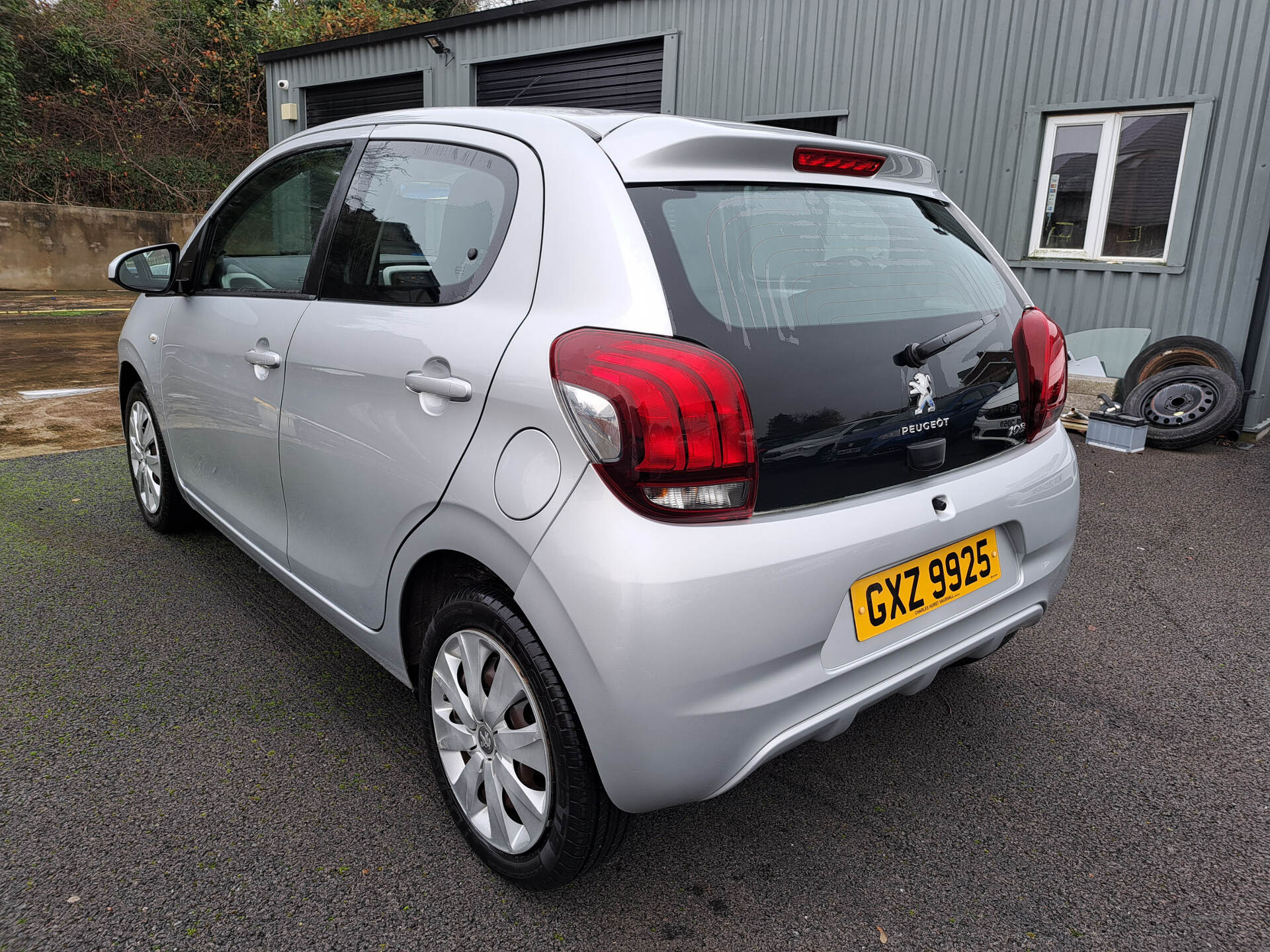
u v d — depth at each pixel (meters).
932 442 1.83
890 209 2.05
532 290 1.71
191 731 2.39
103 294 14.12
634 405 1.44
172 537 3.79
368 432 1.99
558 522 1.52
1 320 10.66
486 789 1.84
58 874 1.85
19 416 5.93
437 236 1.99
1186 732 2.55
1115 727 2.57
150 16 18.75
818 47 7.56
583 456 1.50
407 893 1.84
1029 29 6.55
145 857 1.91
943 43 6.94
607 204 1.64
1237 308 6.07
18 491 4.36
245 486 2.69
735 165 1.81
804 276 1.75
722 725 1.53
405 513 1.89
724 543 1.50
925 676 1.89
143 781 2.17
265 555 2.63
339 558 2.20
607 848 1.71
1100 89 6.35
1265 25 5.69
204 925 1.73
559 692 1.60
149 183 16.52
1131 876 1.97
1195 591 3.56
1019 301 2.25
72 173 15.73
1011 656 3.01
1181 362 6.06
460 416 1.74
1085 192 6.64
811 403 1.63
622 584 1.44
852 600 1.70
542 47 9.41
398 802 2.13
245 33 19.77
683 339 1.52
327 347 2.15
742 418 1.50
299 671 2.73
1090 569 3.79
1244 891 1.92
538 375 1.58
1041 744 2.48
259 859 1.92
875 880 1.94
